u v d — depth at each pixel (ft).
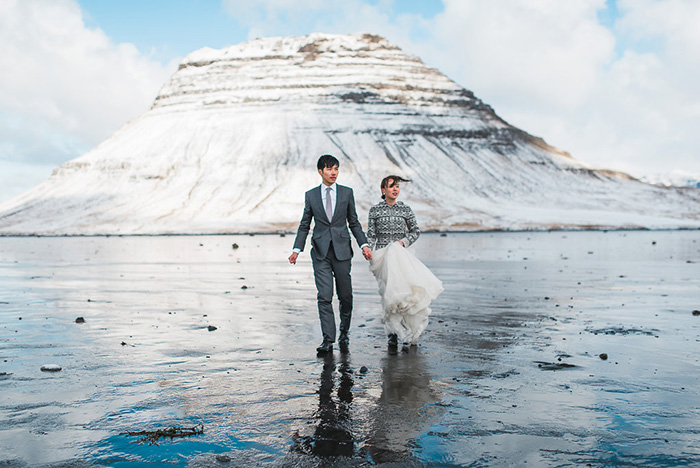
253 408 14.42
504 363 19.11
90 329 25.49
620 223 340.18
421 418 13.64
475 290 40.55
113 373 17.84
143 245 138.72
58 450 11.82
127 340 23.04
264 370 18.24
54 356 20.16
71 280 49.01
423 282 21.52
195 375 17.60
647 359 19.54
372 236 23.50
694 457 11.39
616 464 11.07
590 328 25.53
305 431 12.84
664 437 12.42
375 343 22.70
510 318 28.43
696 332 24.43
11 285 44.80
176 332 24.81
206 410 14.28
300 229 22.38
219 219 341.21
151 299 36.11
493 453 11.59
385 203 23.73
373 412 14.07
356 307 32.60
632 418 13.60
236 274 55.26
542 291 39.88
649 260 73.72
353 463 11.14
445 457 11.40
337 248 21.95
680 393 15.58
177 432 12.75
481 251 99.09
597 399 15.07
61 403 14.85
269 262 73.72
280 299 36.14
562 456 11.44
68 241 181.16
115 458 11.43
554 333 24.41
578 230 312.09
